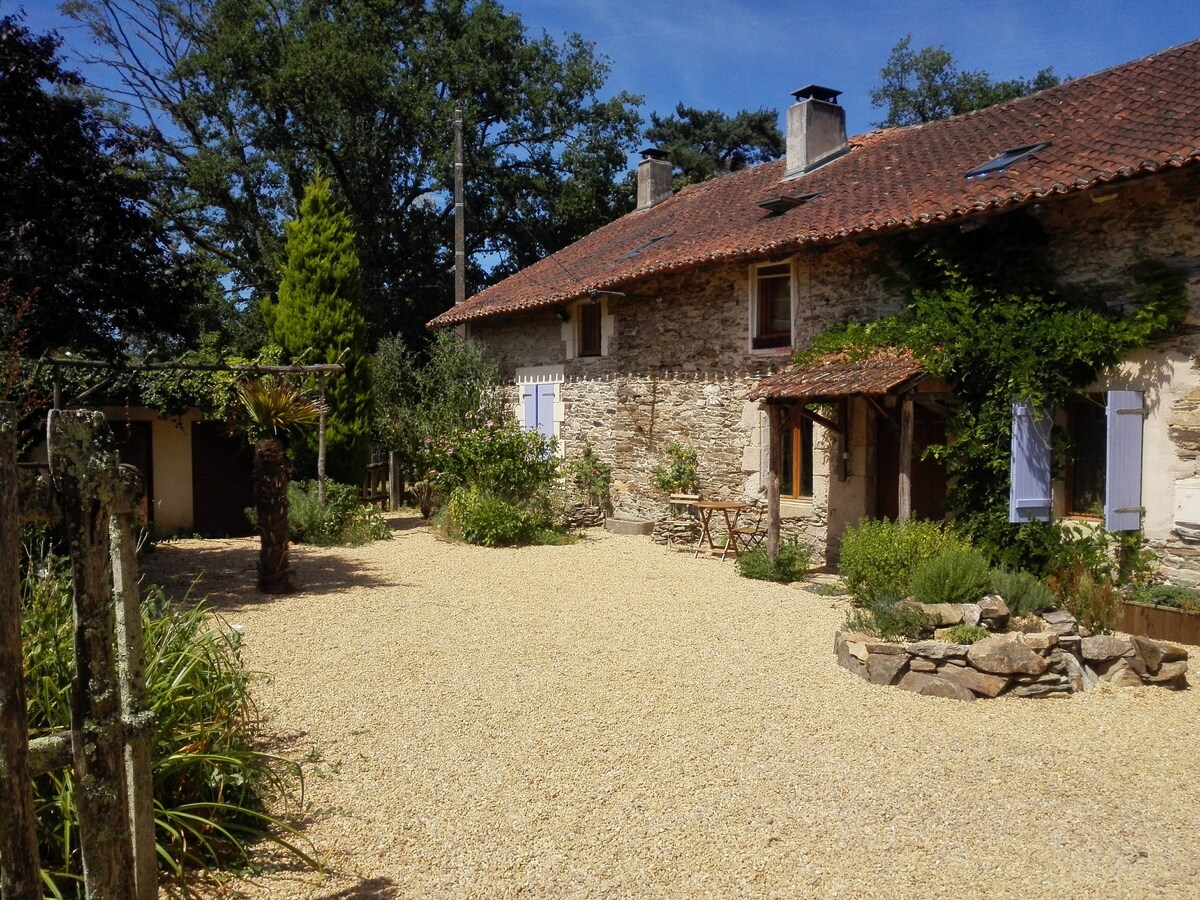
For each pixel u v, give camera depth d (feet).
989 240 28.78
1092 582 24.30
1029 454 27.02
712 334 40.27
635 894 11.08
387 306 81.25
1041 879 11.48
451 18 82.94
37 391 29.30
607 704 18.31
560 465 48.57
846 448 34.50
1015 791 14.19
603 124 86.22
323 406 43.19
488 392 54.19
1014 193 26.76
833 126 46.55
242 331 79.30
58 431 7.52
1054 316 26.96
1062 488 27.91
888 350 30.35
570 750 15.78
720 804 13.64
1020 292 28.04
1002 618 20.49
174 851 11.17
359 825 12.80
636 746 16.01
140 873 8.60
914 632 20.56
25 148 27.55
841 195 37.37
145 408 44.01
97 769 7.79
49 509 7.43
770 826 12.92
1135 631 24.27
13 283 25.40
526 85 82.94
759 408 33.09
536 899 10.94
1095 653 19.94
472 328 58.29
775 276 37.32
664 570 34.63
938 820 13.14
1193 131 25.29
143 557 35.88
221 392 42.47
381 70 74.49
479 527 41.22
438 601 28.66
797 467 37.45
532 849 12.17
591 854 12.06
